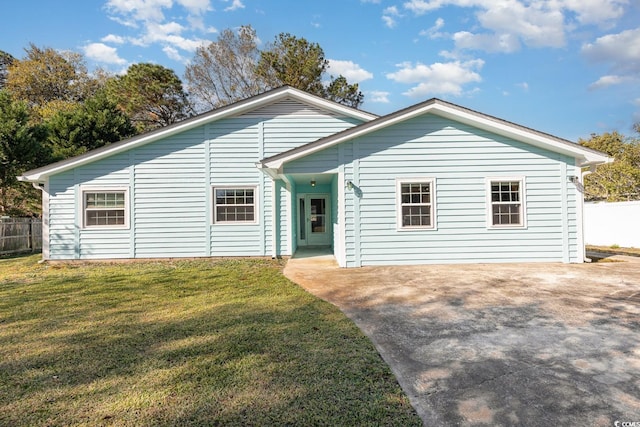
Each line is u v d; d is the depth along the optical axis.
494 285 6.33
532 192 8.91
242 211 10.65
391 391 2.64
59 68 28.38
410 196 8.85
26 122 13.92
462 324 4.24
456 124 8.89
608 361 3.15
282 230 10.70
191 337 3.80
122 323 4.34
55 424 2.24
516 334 3.87
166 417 2.30
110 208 10.35
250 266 9.12
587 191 19.97
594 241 13.60
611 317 4.41
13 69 27.16
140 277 7.64
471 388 2.71
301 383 2.75
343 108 10.72
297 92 10.58
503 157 8.90
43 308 5.09
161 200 10.44
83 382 2.80
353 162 8.77
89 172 10.28
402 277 7.19
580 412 2.37
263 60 22.47
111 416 2.32
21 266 9.58
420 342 3.68
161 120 24.88
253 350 3.41
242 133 10.66
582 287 6.10
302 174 9.05
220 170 10.57
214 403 2.46
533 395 2.59
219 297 5.68
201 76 24.36
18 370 3.04
